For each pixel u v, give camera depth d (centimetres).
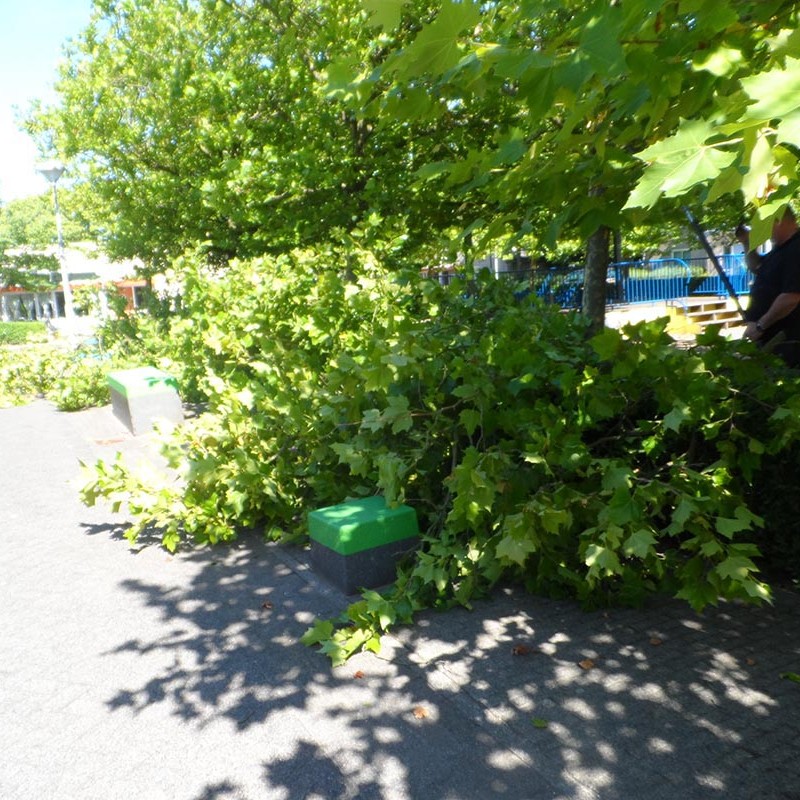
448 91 334
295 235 1126
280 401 562
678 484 396
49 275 4769
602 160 349
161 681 378
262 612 449
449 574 440
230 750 319
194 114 1194
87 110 1342
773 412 418
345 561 461
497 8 333
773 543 448
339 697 355
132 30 1330
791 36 239
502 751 310
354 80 329
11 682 384
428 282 571
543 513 375
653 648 384
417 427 511
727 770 290
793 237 554
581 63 248
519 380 458
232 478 548
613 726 322
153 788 297
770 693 339
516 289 632
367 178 1158
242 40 1173
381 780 296
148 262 1608
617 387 445
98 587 500
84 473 553
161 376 1093
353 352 621
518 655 384
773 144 230
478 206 1110
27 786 302
